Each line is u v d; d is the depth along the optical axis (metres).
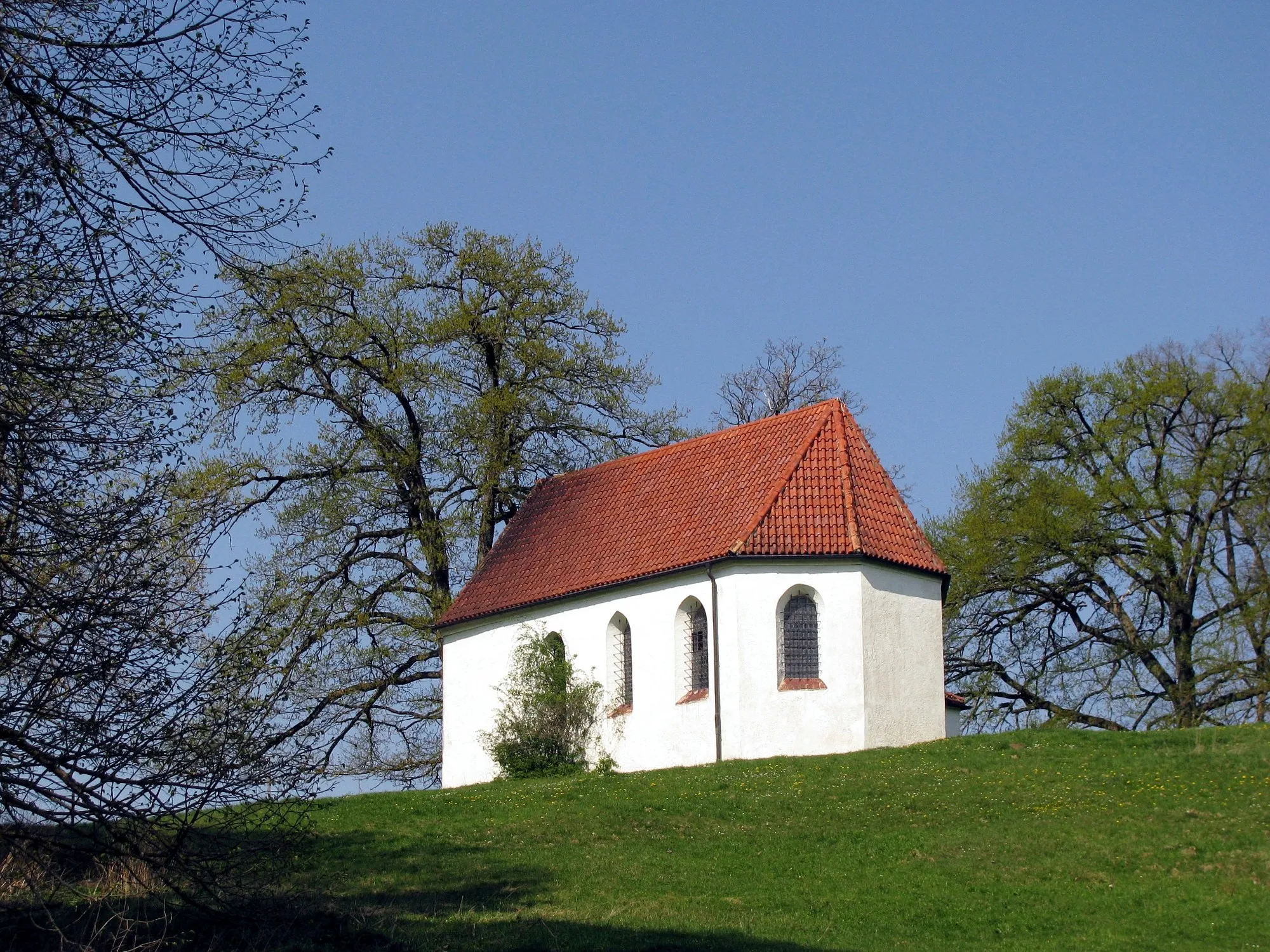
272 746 18.42
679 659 42.59
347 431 54.53
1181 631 52.78
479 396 54.59
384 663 54.22
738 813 33.97
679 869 29.50
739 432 47.19
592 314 56.50
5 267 17.14
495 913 26.03
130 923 18.61
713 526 43.56
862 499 43.31
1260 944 24.67
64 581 16.91
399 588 54.47
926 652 42.62
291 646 50.75
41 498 16.81
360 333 52.34
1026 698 55.09
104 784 16.84
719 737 40.88
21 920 18.89
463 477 54.41
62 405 17.16
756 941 24.56
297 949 22.31
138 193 17.97
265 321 50.25
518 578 49.03
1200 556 52.97
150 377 17.94
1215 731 38.38
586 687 44.50
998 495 56.91
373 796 39.00
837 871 29.22
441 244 55.84
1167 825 30.88
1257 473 52.88
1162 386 54.25
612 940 24.30
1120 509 54.62
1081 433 56.91
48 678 16.44
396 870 29.61
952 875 28.77
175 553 17.78
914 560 42.81
